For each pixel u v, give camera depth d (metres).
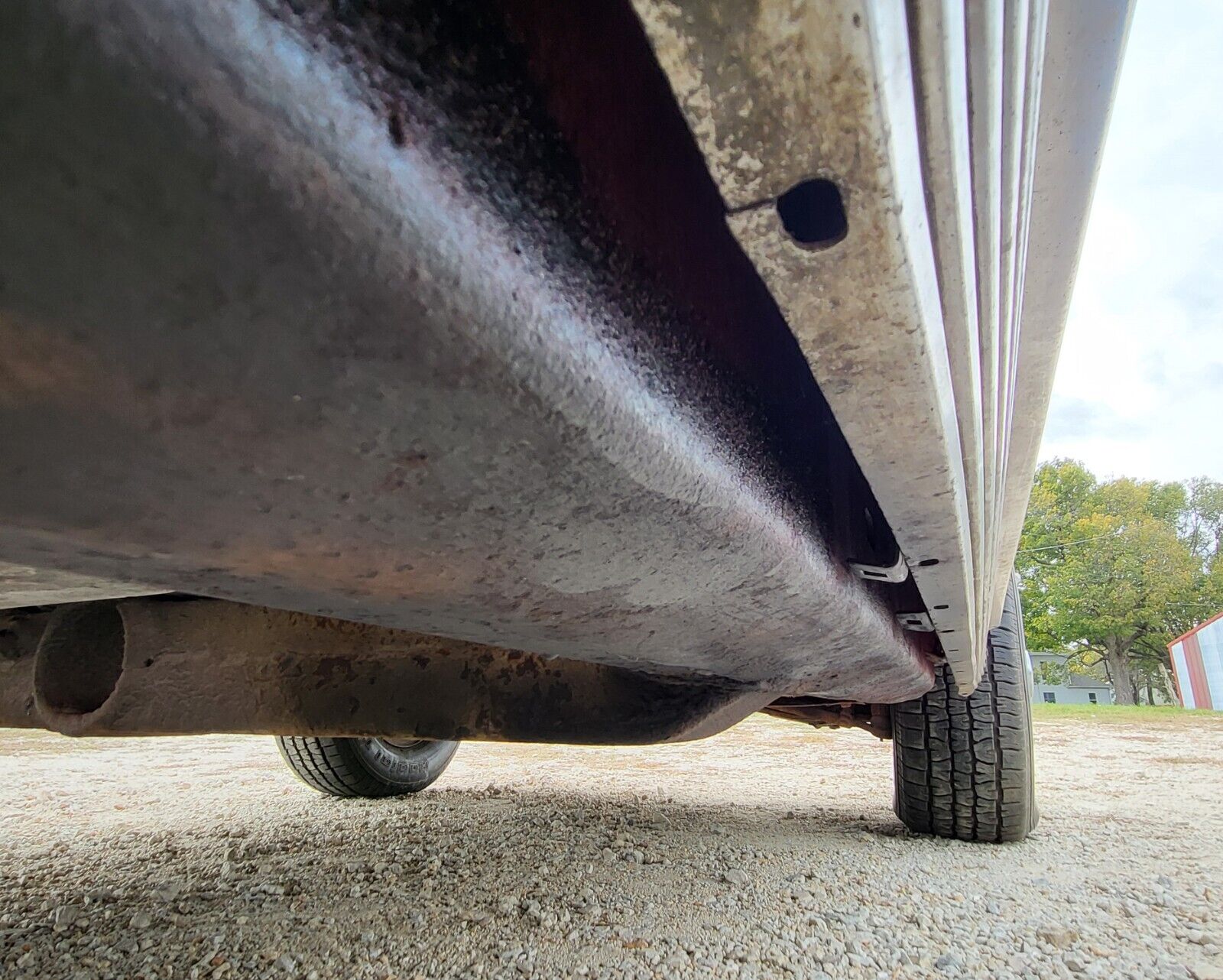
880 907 1.42
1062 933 1.29
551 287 0.36
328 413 0.31
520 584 0.50
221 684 1.29
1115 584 31.03
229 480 0.32
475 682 1.33
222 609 1.32
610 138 0.42
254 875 1.61
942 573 0.92
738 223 0.35
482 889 1.51
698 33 0.28
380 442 0.33
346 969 1.15
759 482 0.60
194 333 0.26
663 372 0.45
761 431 0.61
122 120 0.21
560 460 0.39
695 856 1.76
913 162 0.34
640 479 0.44
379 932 1.29
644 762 3.76
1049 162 0.64
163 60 0.21
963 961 1.19
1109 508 35.59
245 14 0.23
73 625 1.29
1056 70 0.53
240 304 0.26
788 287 0.39
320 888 1.52
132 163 0.22
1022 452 1.25
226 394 0.28
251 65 0.23
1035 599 33.59
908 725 2.04
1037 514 35.97
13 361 0.24
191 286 0.25
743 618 0.75
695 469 0.49
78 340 0.25
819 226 0.36
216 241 0.24
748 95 0.29
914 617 1.17
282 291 0.26
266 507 0.34
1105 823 2.30
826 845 1.90
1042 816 2.40
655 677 1.15
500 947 1.23
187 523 0.34
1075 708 11.73
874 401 0.51
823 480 0.81
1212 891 1.57
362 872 1.62
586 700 1.29
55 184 0.22
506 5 0.35
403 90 0.29
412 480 0.36
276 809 2.35
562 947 1.23
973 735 1.97
